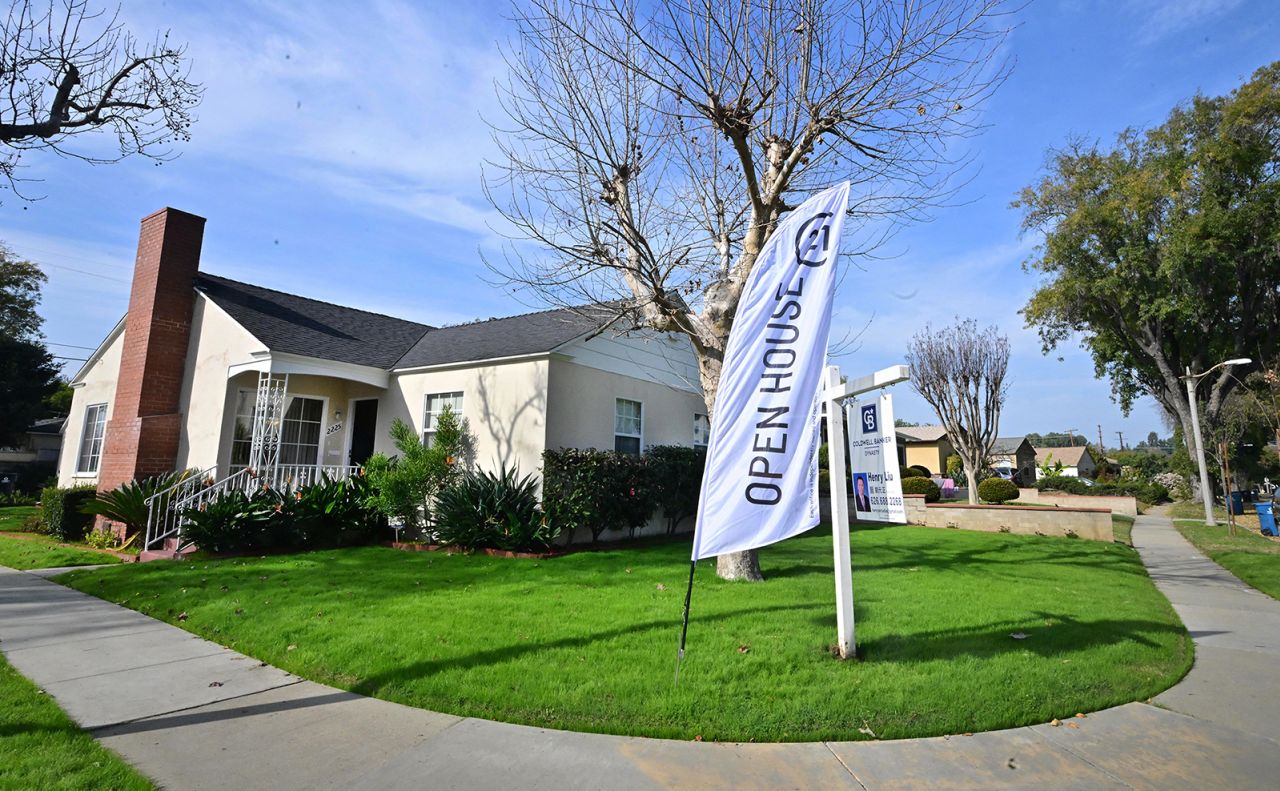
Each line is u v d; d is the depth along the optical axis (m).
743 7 8.02
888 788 3.22
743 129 7.70
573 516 10.55
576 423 11.96
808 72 8.24
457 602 6.67
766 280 5.25
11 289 31.86
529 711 4.05
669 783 3.23
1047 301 29.39
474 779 3.26
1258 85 25.02
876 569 9.35
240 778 3.24
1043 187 29.41
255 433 11.31
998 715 4.03
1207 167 25.94
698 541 4.90
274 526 10.31
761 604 6.67
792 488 4.93
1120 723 4.05
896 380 4.71
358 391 14.19
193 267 13.73
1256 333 27.42
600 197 9.10
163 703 4.22
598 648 5.13
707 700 4.14
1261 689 4.71
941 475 44.09
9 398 30.38
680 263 9.19
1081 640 5.58
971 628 5.86
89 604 7.11
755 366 5.12
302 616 6.13
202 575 8.23
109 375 14.88
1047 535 14.92
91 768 3.25
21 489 28.56
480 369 12.25
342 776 3.27
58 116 7.04
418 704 4.19
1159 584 9.30
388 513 10.95
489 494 10.47
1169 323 28.44
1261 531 16.97
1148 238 27.47
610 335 13.10
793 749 3.62
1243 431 26.91
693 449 13.91
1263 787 3.28
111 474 12.94
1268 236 24.91
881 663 4.86
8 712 3.96
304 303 15.24
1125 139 28.30
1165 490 32.19
